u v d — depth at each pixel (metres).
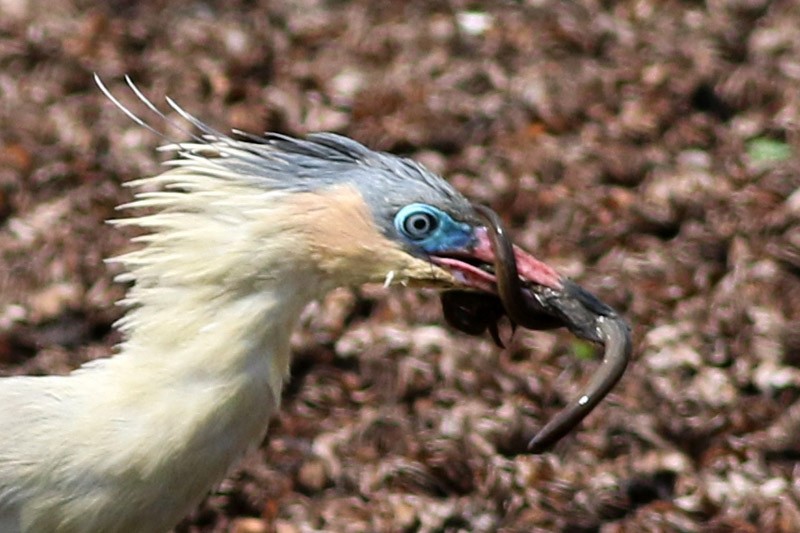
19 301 14.04
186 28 17.34
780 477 12.32
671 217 14.77
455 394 13.09
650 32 17.31
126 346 9.04
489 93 16.48
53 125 15.91
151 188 14.88
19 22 17.30
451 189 9.08
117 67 16.77
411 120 16.03
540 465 12.35
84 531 8.98
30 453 8.94
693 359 13.26
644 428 12.68
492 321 9.30
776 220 14.46
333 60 16.92
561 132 15.98
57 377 9.31
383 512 12.08
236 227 8.84
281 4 17.92
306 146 9.03
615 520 12.13
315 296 9.02
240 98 16.41
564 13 17.56
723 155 15.60
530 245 14.55
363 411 13.02
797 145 15.58
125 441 8.88
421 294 13.89
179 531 12.16
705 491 12.18
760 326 13.45
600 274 14.16
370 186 8.95
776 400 13.07
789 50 16.83
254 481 12.40
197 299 8.86
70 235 14.58
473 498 12.27
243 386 8.88
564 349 13.45
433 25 17.34
